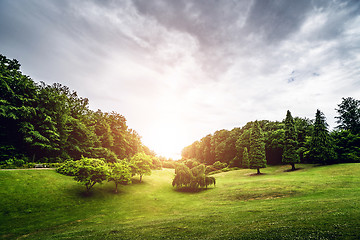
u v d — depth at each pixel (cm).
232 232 788
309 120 6128
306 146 4553
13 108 2886
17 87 3209
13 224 1427
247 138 6338
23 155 3091
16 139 3180
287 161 4153
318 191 1894
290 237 600
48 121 3456
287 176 3225
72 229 1333
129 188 3066
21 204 1755
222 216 1251
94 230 1220
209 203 2094
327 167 3456
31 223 1476
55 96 3825
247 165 5516
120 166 2836
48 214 1702
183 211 1816
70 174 2833
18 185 2048
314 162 4419
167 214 1752
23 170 2452
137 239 876
